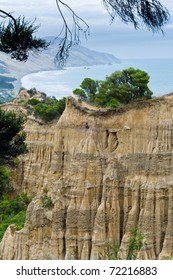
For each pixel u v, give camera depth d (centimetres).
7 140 2823
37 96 11306
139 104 4722
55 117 7800
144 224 4375
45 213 4856
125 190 4566
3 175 7025
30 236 4875
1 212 6894
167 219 4375
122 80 7081
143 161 4569
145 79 6794
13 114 2858
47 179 5872
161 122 4556
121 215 4588
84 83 7694
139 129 4653
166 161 4450
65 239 4719
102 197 4650
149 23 1803
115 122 4850
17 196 7169
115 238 4525
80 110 5175
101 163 4800
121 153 4716
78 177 4809
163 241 4338
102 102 6900
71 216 4712
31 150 7288
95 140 4912
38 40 2073
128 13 1789
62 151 5288
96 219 4569
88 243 4631
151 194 4406
